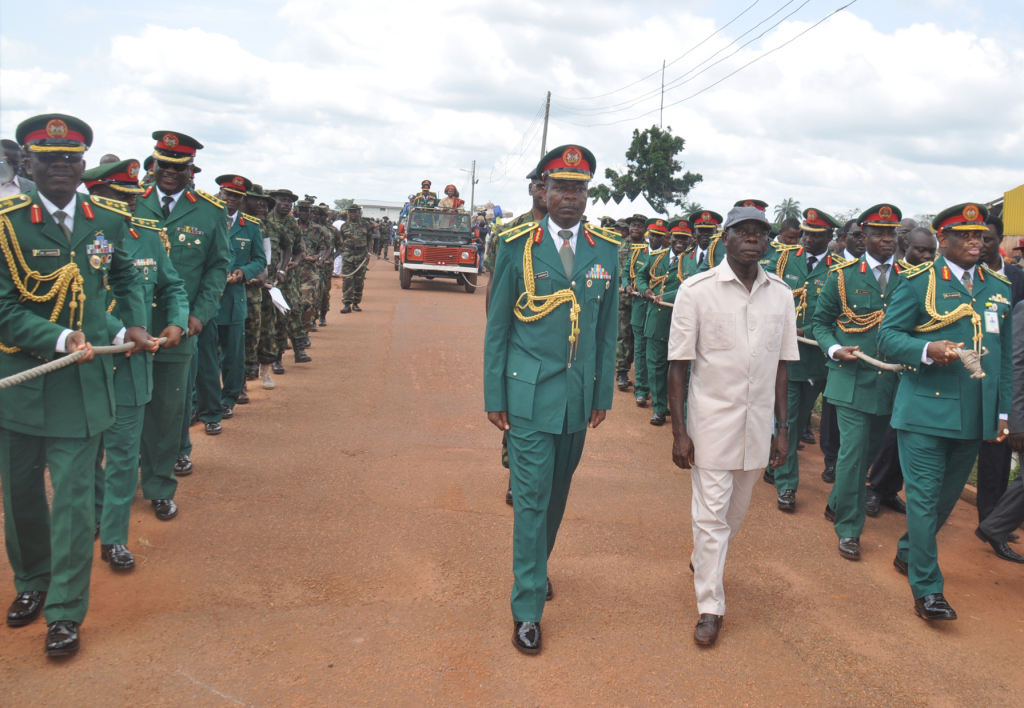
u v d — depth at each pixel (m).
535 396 3.44
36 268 3.15
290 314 9.64
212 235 5.03
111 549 3.97
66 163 3.14
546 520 3.57
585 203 3.57
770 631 3.70
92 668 3.08
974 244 3.99
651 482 5.90
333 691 3.02
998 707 3.18
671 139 35.09
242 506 4.93
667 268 8.30
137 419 4.03
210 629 3.42
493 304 3.56
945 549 4.96
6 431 3.21
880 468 5.63
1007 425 4.23
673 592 4.06
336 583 3.93
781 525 5.17
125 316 3.69
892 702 3.18
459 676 3.17
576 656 3.38
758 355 3.58
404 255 20.78
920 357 3.87
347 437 6.62
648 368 7.82
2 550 4.14
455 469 5.89
